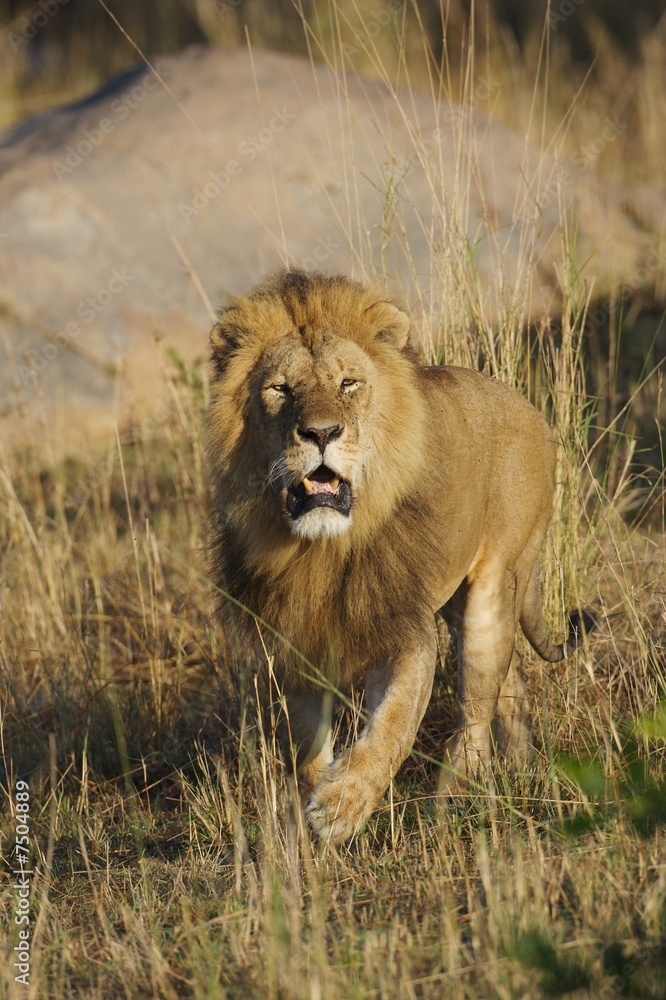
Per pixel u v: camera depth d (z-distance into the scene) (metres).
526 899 6.31
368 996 5.82
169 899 7.52
